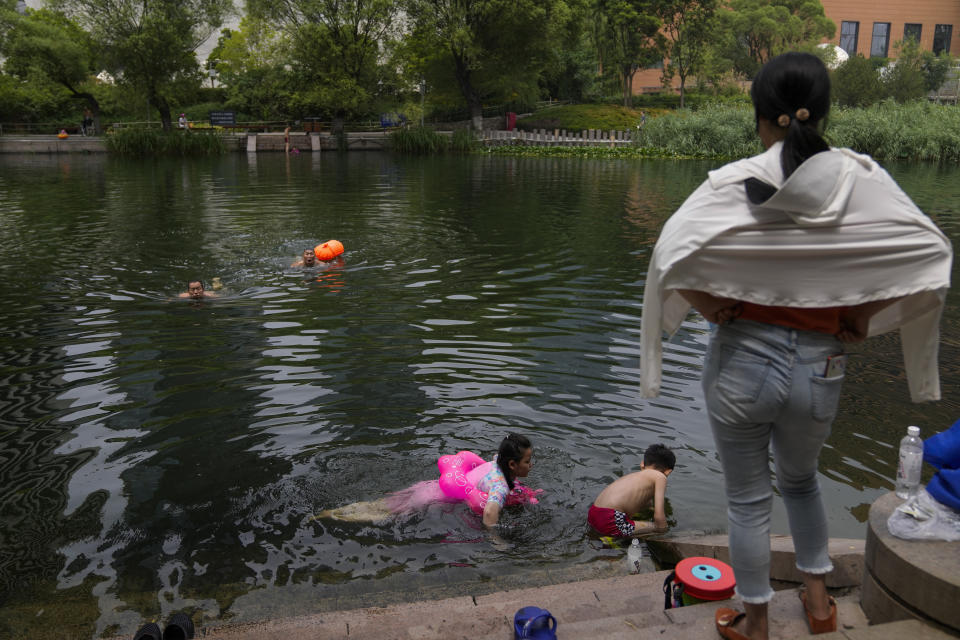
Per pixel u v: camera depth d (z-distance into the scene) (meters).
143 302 9.42
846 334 2.10
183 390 6.41
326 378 6.67
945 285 1.89
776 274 1.88
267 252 12.73
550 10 41.00
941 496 2.44
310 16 40.78
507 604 3.34
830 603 2.39
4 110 44.56
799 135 1.85
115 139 37.66
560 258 12.23
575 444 5.44
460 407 6.04
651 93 65.25
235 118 49.34
